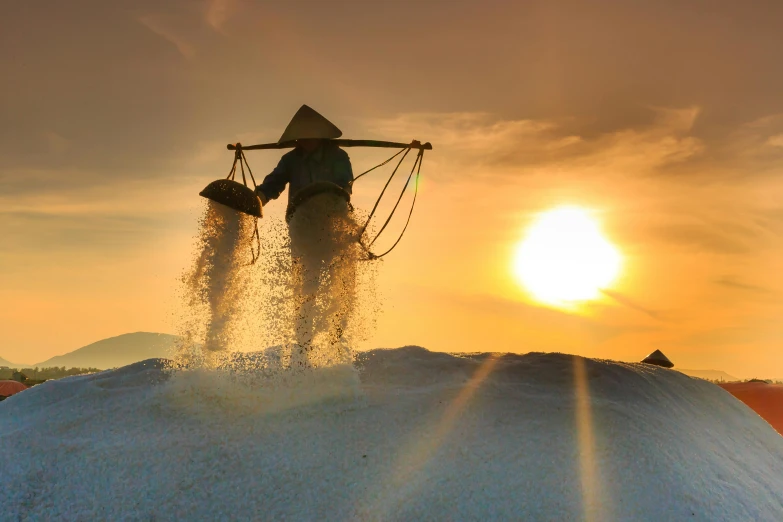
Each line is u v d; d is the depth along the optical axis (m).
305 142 6.61
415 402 5.39
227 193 6.05
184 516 4.17
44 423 5.17
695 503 4.41
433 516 4.14
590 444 4.82
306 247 6.09
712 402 6.61
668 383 6.43
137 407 5.34
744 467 5.40
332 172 6.59
